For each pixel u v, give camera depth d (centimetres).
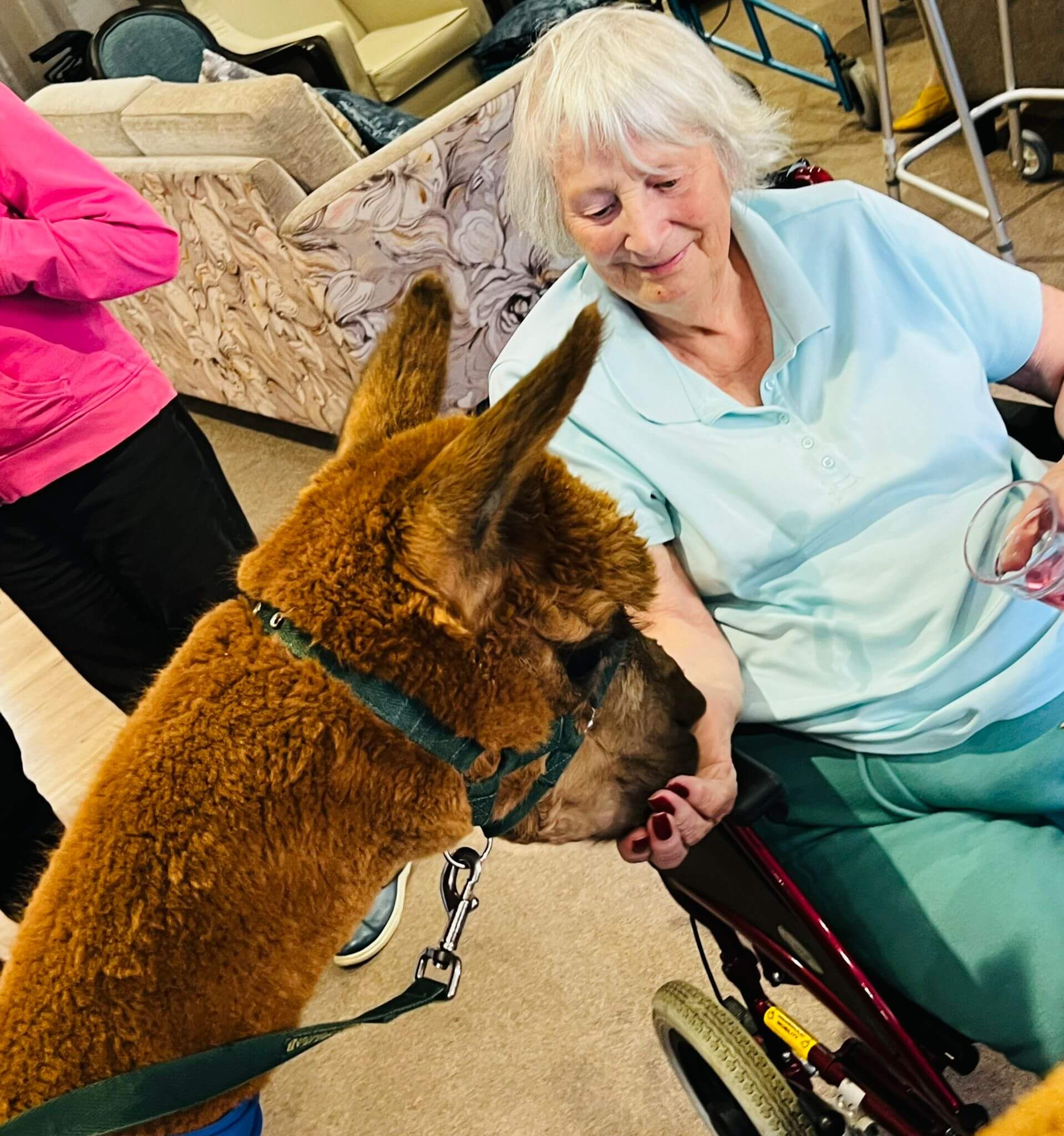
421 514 99
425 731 103
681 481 150
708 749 136
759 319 156
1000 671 142
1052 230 346
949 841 140
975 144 299
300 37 570
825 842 149
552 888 242
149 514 230
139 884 98
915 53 501
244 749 99
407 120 391
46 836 190
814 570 151
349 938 111
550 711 112
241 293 374
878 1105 134
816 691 151
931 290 157
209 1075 98
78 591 238
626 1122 194
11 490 217
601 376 155
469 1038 220
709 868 144
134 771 99
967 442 151
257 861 100
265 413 441
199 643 104
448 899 131
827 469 149
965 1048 138
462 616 102
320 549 103
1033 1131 64
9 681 162
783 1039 148
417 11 632
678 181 141
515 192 158
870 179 418
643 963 219
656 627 149
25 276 194
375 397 122
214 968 100
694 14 495
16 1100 96
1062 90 298
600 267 149
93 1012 97
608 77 136
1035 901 129
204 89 353
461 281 359
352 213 328
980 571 127
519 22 534
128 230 206
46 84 652
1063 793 137
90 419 216
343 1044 230
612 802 128
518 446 94
